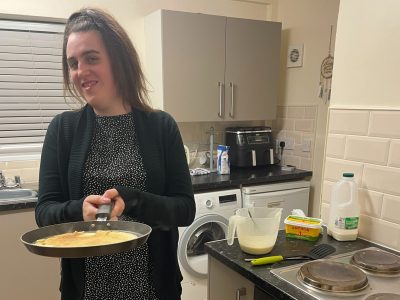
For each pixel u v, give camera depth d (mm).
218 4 2988
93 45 941
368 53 1245
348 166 1347
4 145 2457
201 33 2551
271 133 3096
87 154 1048
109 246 733
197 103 2623
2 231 1975
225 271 1202
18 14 2299
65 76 1071
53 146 1054
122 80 1026
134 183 1048
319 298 887
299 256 1137
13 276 2033
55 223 944
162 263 1086
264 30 2826
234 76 2754
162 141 1104
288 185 2742
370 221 1278
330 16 2693
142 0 2680
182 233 2359
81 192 1037
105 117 1079
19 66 2420
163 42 2428
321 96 2814
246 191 2561
